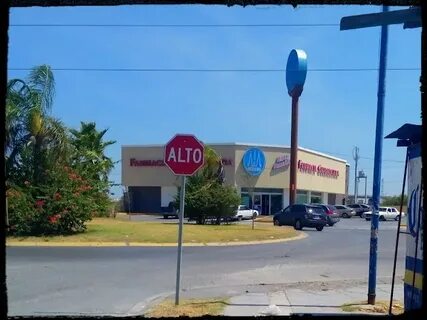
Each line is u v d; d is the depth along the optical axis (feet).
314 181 225.15
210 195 120.78
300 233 103.50
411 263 21.97
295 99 165.68
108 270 47.42
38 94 79.87
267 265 53.11
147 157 204.54
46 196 79.56
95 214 93.30
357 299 32.63
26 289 37.06
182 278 43.68
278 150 199.00
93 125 143.33
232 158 191.62
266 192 198.90
